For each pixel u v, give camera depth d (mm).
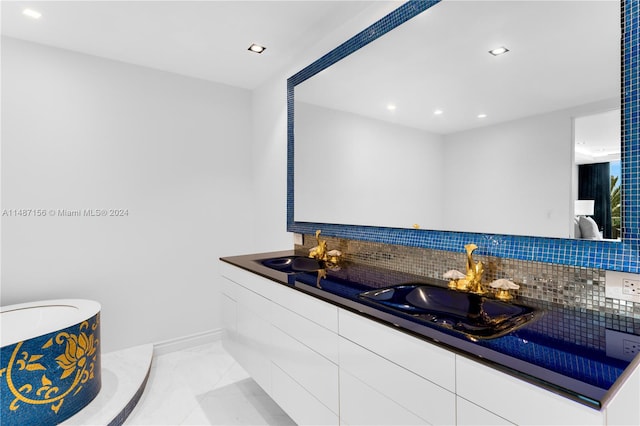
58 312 2301
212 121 3221
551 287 1293
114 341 2750
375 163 1969
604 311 1160
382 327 1158
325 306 1441
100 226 2682
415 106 1739
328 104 2312
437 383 979
